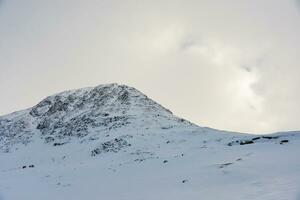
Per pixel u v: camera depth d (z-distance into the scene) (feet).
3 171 265.54
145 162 198.08
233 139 245.45
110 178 162.71
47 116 454.81
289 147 153.07
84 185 152.66
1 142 407.85
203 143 248.11
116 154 256.73
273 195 75.92
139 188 122.72
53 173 212.64
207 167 135.74
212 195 90.43
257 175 104.37
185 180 118.52
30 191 151.43
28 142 393.09
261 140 209.67
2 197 138.92
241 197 80.69
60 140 366.84
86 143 324.60
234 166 122.62
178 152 222.89
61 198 127.44
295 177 92.12
